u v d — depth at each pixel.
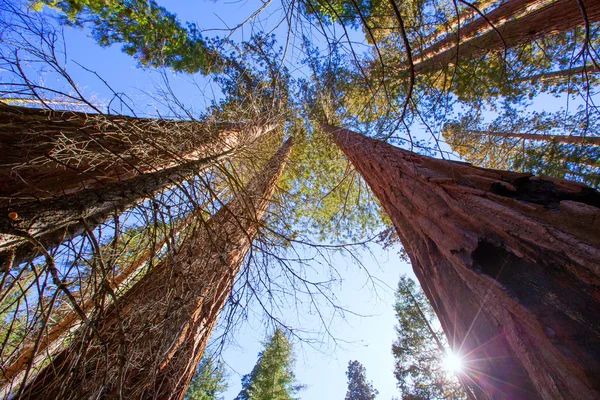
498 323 1.48
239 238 3.28
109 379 1.52
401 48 5.05
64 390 1.40
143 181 1.92
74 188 2.20
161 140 2.52
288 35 1.96
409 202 2.72
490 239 1.65
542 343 1.17
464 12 5.63
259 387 8.82
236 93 4.70
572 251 1.24
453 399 11.90
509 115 6.53
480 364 1.55
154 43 6.24
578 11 3.71
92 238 1.45
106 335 1.72
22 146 1.94
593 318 1.16
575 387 1.01
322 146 7.93
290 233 3.02
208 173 2.92
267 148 6.56
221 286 2.88
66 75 1.76
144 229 1.97
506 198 1.75
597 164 5.88
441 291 2.11
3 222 1.10
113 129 2.46
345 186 8.20
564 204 1.45
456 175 2.32
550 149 6.30
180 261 2.37
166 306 1.93
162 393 1.93
